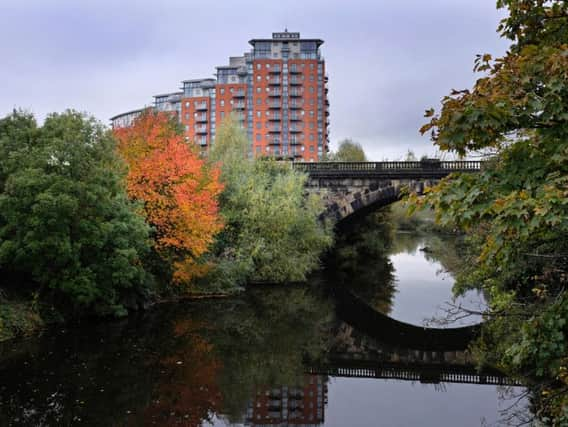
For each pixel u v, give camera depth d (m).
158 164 28.88
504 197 6.04
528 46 6.79
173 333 23.55
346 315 29.25
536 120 6.55
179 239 29.53
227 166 38.41
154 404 15.02
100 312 24.83
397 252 68.25
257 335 24.11
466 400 16.22
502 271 11.45
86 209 22.69
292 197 38.25
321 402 15.91
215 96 118.81
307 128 114.56
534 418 10.23
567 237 7.89
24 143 23.25
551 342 7.04
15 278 23.55
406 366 20.19
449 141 6.62
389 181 41.03
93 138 25.09
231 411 14.83
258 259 38.50
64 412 14.16
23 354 19.22
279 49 118.44
